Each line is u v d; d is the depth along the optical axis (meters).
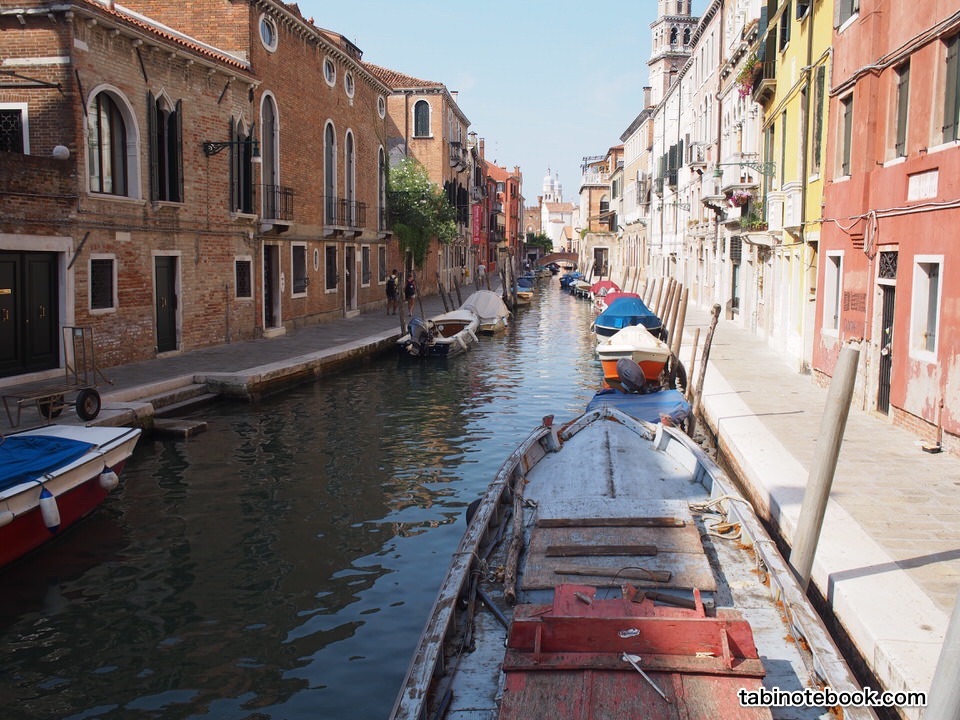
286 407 15.66
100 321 15.61
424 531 9.18
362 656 6.45
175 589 7.64
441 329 27.16
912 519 7.38
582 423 10.36
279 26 22.80
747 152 23.67
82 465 8.82
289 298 24.03
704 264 34.00
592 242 77.62
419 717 4.02
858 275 12.51
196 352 18.73
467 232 55.56
